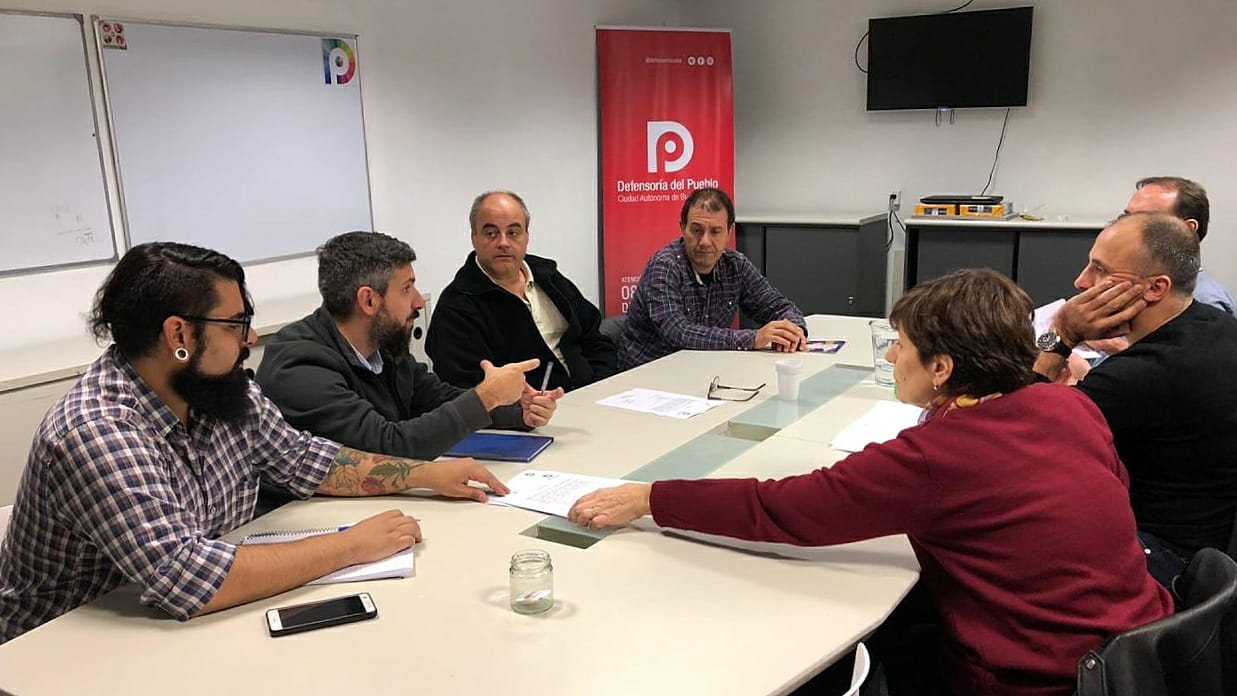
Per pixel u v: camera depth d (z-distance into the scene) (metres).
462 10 4.50
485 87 4.69
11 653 1.25
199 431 1.56
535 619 1.30
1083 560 1.29
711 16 5.96
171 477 1.49
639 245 5.46
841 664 1.61
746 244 5.52
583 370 3.24
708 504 1.53
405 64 4.27
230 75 3.55
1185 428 1.83
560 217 5.29
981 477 1.32
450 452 2.05
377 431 1.95
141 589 1.44
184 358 1.43
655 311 3.31
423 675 1.17
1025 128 5.16
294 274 3.92
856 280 5.21
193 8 3.40
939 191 5.47
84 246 3.16
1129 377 1.84
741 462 1.95
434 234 4.54
